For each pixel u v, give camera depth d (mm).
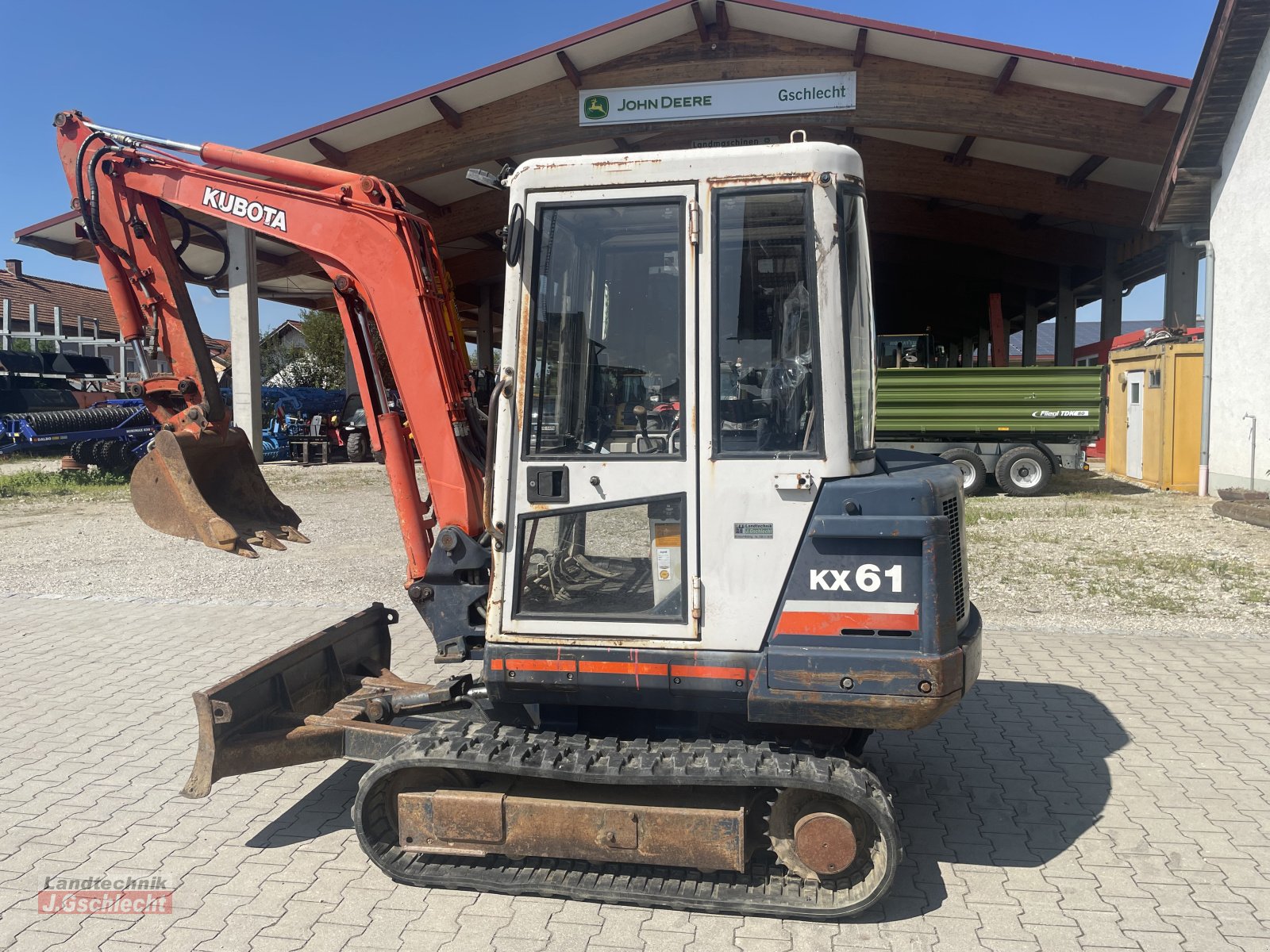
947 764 5016
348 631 5133
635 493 3588
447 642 4266
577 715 4078
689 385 3527
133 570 10164
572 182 3611
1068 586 8820
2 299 35219
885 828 3393
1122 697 5949
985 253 24953
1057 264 22734
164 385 4750
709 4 14695
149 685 6332
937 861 4016
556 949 3391
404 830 3746
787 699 3467
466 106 16266
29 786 4789
